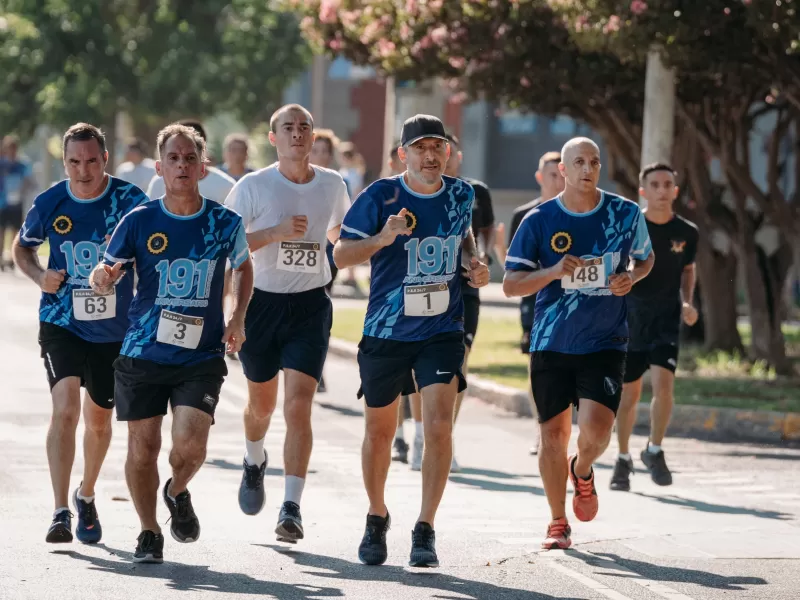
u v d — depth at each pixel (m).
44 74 100.88
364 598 16.45
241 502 20.89
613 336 19.36
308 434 19.52
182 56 102.12
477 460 27.41
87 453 19.19
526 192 88.50
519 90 41.72
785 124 43.53
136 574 17.36
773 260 44.41
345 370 41.34
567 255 18.86
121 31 103.50
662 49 35.06
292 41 106.19
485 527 21.05
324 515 21.62
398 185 18.28
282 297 20.47
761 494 24.75
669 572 18.30
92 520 19.19
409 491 23.84
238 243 17.83
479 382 36.81
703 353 45.81
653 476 24.98
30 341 43.88
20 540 19.09
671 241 24.80
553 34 39.69
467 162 89.19
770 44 35.78
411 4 40.25
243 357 20.73
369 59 43.53
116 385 17.73
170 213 17.48
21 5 100.88
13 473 24.00
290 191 20.55
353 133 117.00
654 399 24.98
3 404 31.67
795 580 18.03
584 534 20.70
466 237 18.80
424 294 18.28
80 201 19.06
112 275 17.45
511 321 58.34
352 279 69.12
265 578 17.39
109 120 103.38
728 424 32.12
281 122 20.53
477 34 39.53
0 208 72.00
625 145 45.69
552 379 19.39
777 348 42.22
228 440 28.48
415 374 18.36
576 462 19.69
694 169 46.34
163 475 24.25
